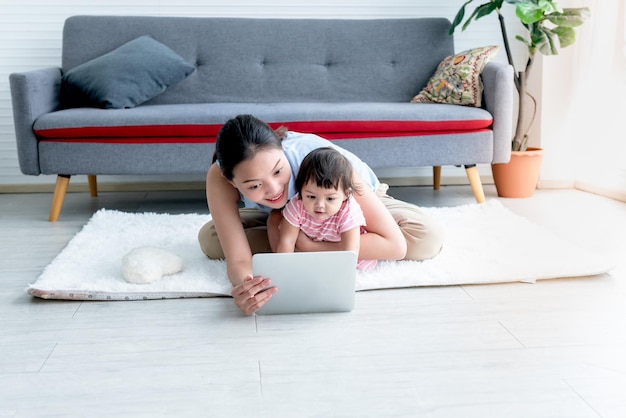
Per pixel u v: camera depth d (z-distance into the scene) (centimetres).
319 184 157
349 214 169
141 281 178
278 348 143
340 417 114
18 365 135
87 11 335
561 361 135
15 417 115
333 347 143
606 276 189
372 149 273
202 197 329
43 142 266
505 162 285
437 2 349
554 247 209
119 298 172
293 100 323
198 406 118
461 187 350
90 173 269
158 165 269
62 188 271
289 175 157
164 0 338
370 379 128
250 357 138
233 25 324
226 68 320
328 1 345
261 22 326
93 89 286
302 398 121
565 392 123
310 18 343
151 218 257
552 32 301
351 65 326
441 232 197
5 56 334
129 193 341
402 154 275
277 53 323
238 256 167
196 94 319
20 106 263
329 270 158
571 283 183
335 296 161
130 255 181
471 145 279
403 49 328
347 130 271
